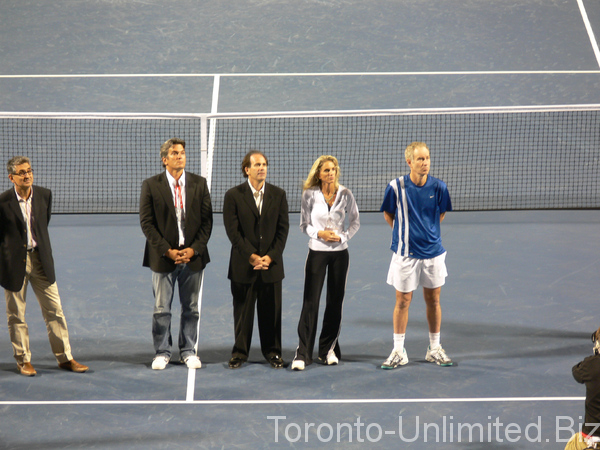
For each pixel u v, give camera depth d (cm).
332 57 3067
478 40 3158
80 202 2236
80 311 1706
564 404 1383
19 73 2938
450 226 2133
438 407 1377
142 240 2052
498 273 1872
